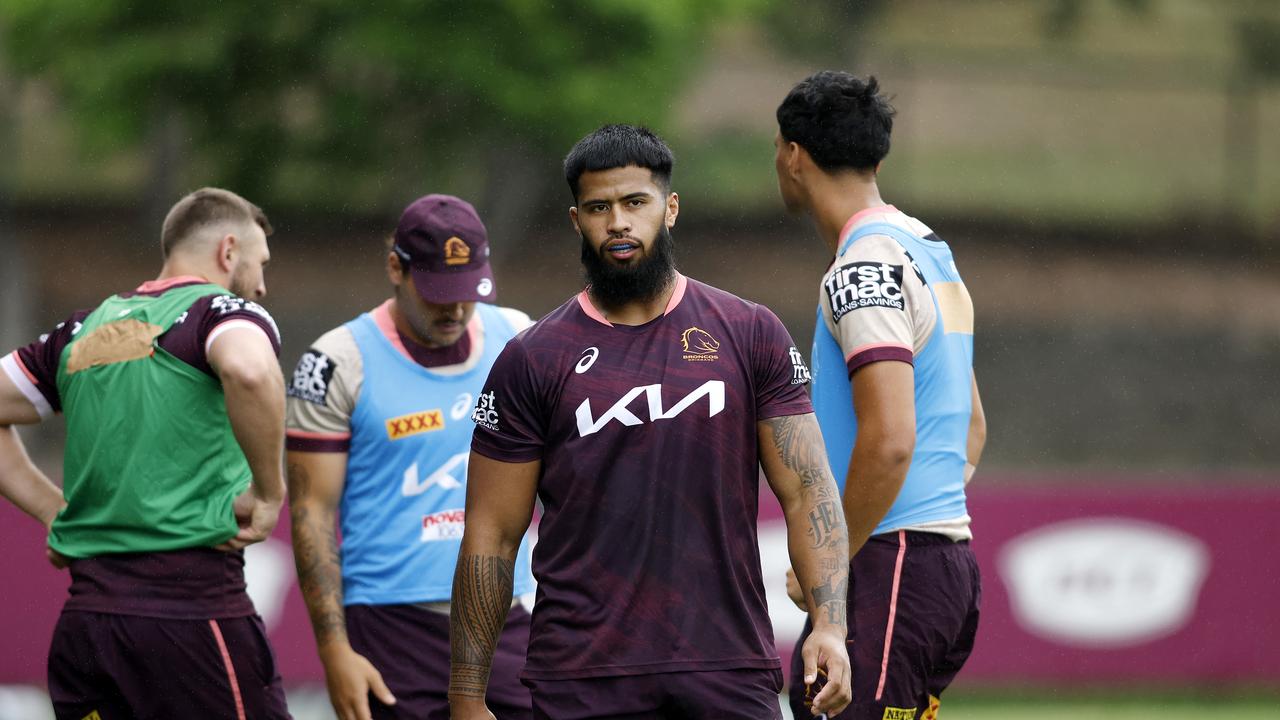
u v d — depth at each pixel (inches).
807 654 486.6
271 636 1094.4
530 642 499.5
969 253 3083.2
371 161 2694.4
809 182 591.8
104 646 595.8
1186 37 3553.2
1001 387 2453.2
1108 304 2847.0
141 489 596.7
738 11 2696.9
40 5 2519.7
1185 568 1202.6
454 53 2472.9
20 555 1081.4
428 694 665.0
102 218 2987.2
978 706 1160.2
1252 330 2672.2
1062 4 3535.9
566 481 489.4
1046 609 1189.1
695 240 3016.7
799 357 510.0
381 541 672.4
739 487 492.4
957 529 577.3
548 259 2844.5
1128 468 2274.9
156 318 605.9
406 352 676.7
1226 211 3324.3
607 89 2517.2
